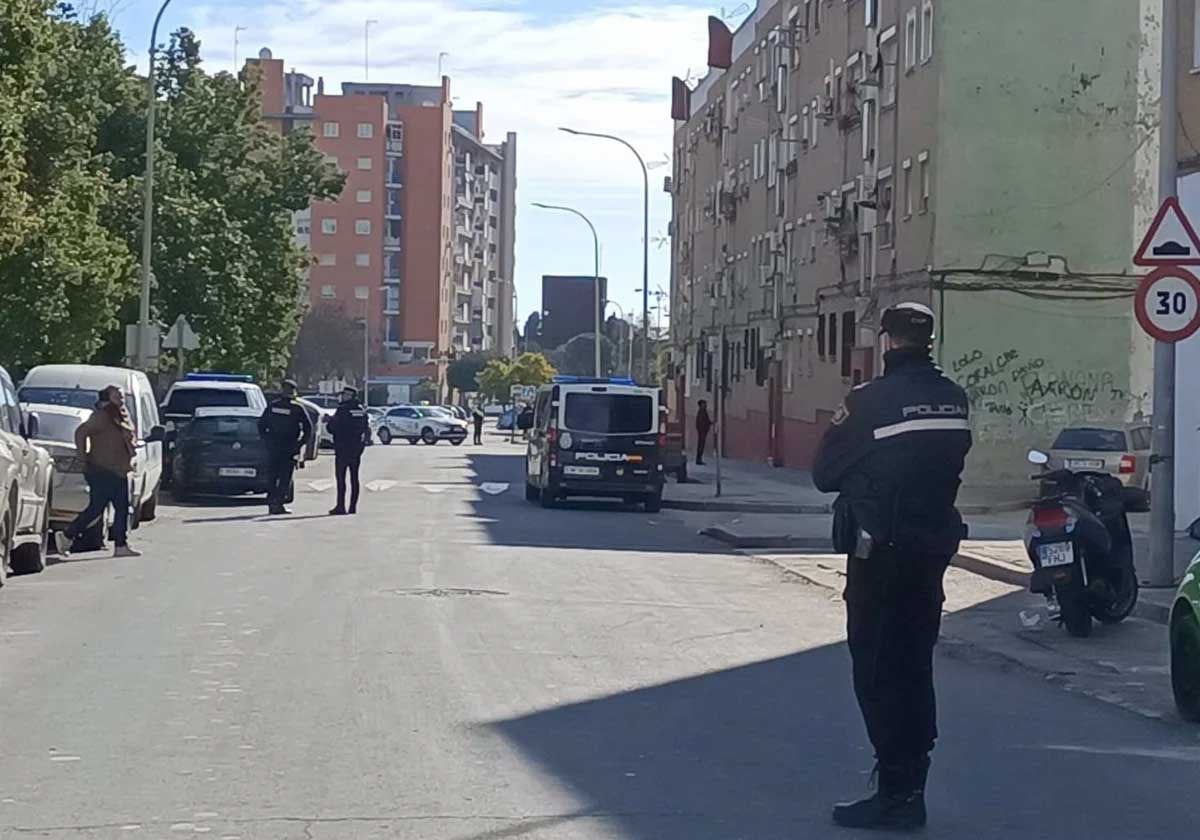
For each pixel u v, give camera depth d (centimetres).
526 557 2075
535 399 3422
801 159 5147
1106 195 3672
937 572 742
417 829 728
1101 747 972
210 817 748
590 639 1348
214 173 4953
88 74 3628
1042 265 3653
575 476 3061
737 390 6278
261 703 1029
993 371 3659
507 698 1062
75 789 801
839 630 1460
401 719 983
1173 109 1703
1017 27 3650
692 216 7631
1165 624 1528
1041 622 1530
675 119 8069
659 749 917
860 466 738
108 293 3406
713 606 1623
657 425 3106
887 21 4094
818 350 4866
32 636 1315
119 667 1164
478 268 14888
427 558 2014
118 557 1973
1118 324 3678
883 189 4094
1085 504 1464
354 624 1398
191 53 4959
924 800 792
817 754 912
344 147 12731
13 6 2453
